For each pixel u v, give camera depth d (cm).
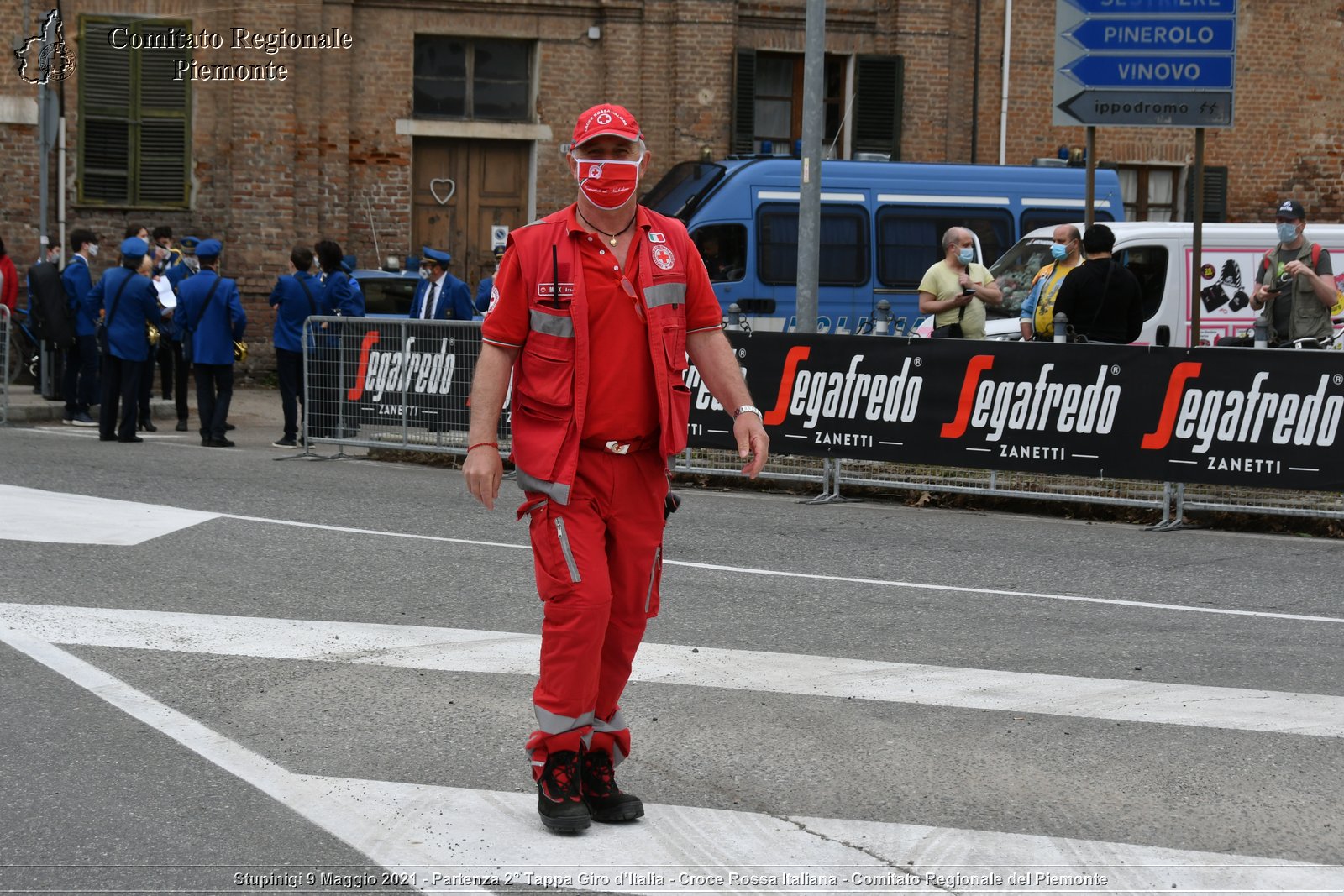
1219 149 2841
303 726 640
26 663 727
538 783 527
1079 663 777
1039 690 718
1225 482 1223
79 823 522
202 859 492
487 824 529
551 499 509
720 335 542
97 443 1689
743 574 998
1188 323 1884
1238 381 1213
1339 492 1189
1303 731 659
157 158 2498
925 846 515
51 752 597
